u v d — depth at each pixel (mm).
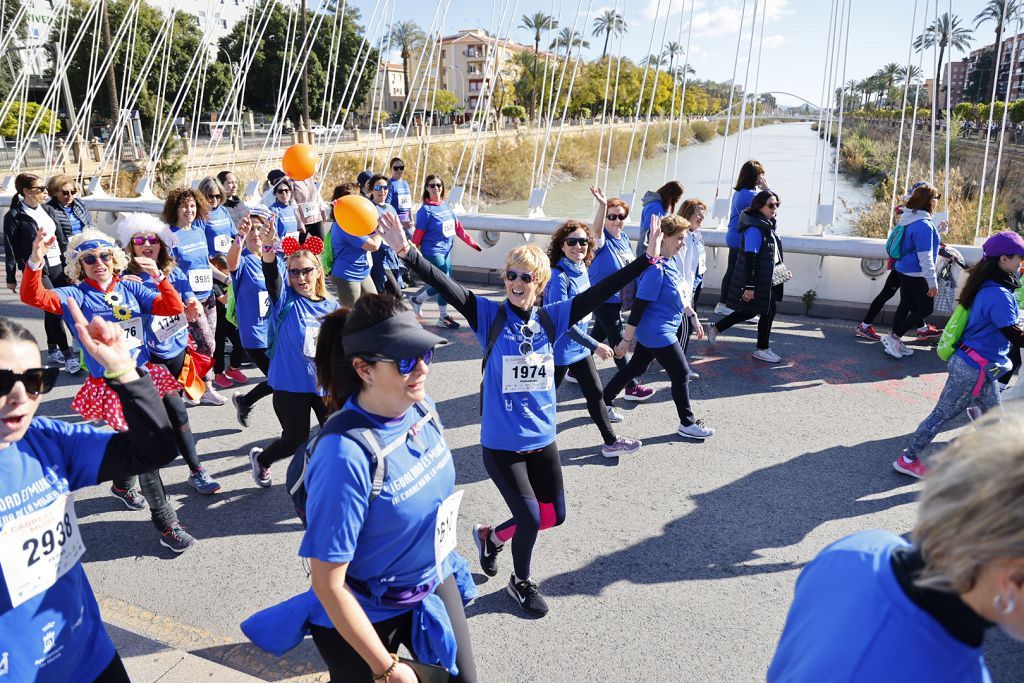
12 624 1580
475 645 2990
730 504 4121
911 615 950
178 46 35906
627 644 2990
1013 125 38906
